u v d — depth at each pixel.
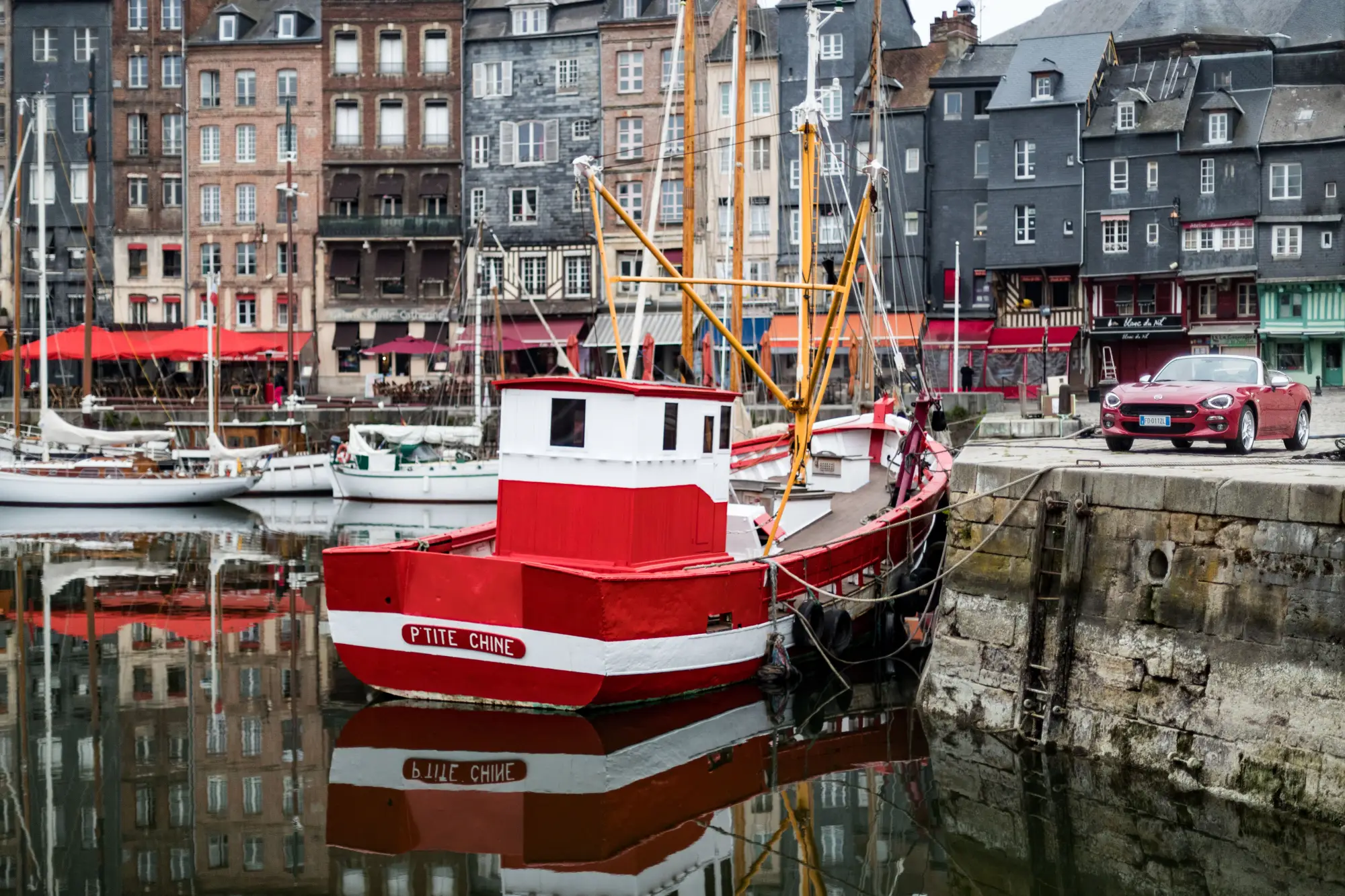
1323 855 10.97
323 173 63.19
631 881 10.88
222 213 63.50
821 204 58.69
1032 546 13.89
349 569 15.39
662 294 60.25
